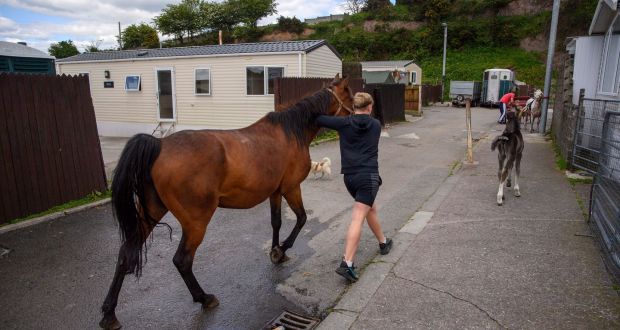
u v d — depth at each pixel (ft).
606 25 33.04
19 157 19.70
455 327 10.73
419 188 25.72
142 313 12.15
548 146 39.73
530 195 22.68
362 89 56.13
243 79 48.85
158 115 54.65
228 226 19.47
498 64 156.04
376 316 11.37
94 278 14.23
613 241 13.87
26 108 19.94
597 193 16.94
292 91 42.22
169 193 11.16
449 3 194.39
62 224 19.39
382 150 40.47
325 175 29.73
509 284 12.82
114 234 18.21
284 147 13.69
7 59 35.01
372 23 206.39
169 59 52.21
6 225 18.81
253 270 14.89
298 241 17.61
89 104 23.13
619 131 17.87
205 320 11.79
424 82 154.51
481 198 22.48
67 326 11.49
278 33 220.43
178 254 11.78
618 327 10.50
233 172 12.01
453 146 42.73
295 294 13.16
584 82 37.52
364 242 17.03
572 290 12.35
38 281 13.97
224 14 242.99
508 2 180.04
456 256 14.96
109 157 40.22
